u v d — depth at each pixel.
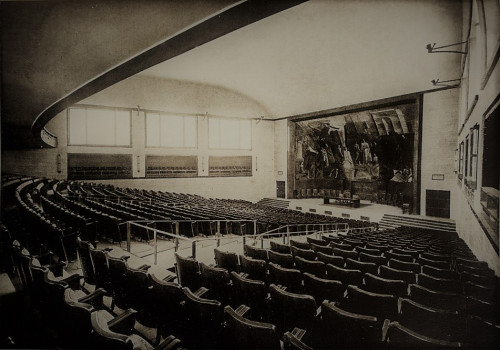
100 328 2.22
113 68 7.41
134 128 20.47
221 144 24.08
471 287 4.31
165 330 3.18
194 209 12.48
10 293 3.73
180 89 22.08
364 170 21.06
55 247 5.26
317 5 12.23
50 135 16.88
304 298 2.92
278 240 9.63
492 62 5.41
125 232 7.79
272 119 26.25
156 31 6.13
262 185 25.91
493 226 5.94
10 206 9.50
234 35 14.68
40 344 2.66
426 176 16.94
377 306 3.30
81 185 17.11
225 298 3.80
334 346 2.77
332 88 19.69
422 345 2.38
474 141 8.30
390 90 17.70
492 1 6.03
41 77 7.98
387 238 9.65
